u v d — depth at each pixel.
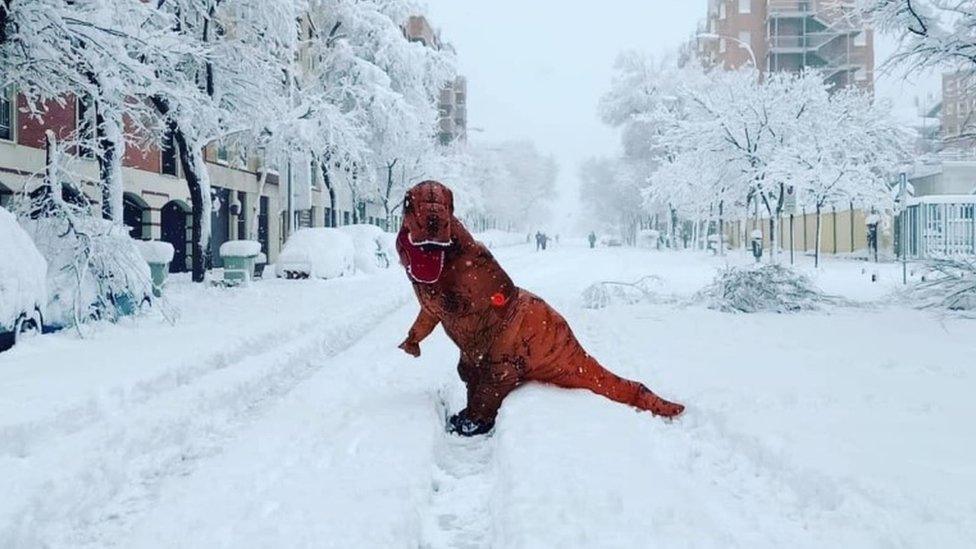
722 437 5.87
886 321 12.79
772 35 77.19
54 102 21.09
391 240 34.12
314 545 3.93
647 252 60.22
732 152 31.73
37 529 4.46
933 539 3.78
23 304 10.02
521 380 6.85
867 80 71.50
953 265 15.35
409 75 41.62
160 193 27.44
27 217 12.47
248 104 25.36
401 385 8.04
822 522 4.20
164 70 19.17
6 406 6.50
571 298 17.23
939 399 6.74
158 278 16.97
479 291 6.51
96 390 7.17
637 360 8.88
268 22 25.86
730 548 3.71
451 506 4.91
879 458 4.95
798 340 10.60
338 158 34.00
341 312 15.10
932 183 45.78
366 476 4.92
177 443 6.39
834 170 29.78
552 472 4.70
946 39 15.27
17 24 14.47
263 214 39.66
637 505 4.20
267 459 5.50
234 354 10.12
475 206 70.06
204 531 4.23
